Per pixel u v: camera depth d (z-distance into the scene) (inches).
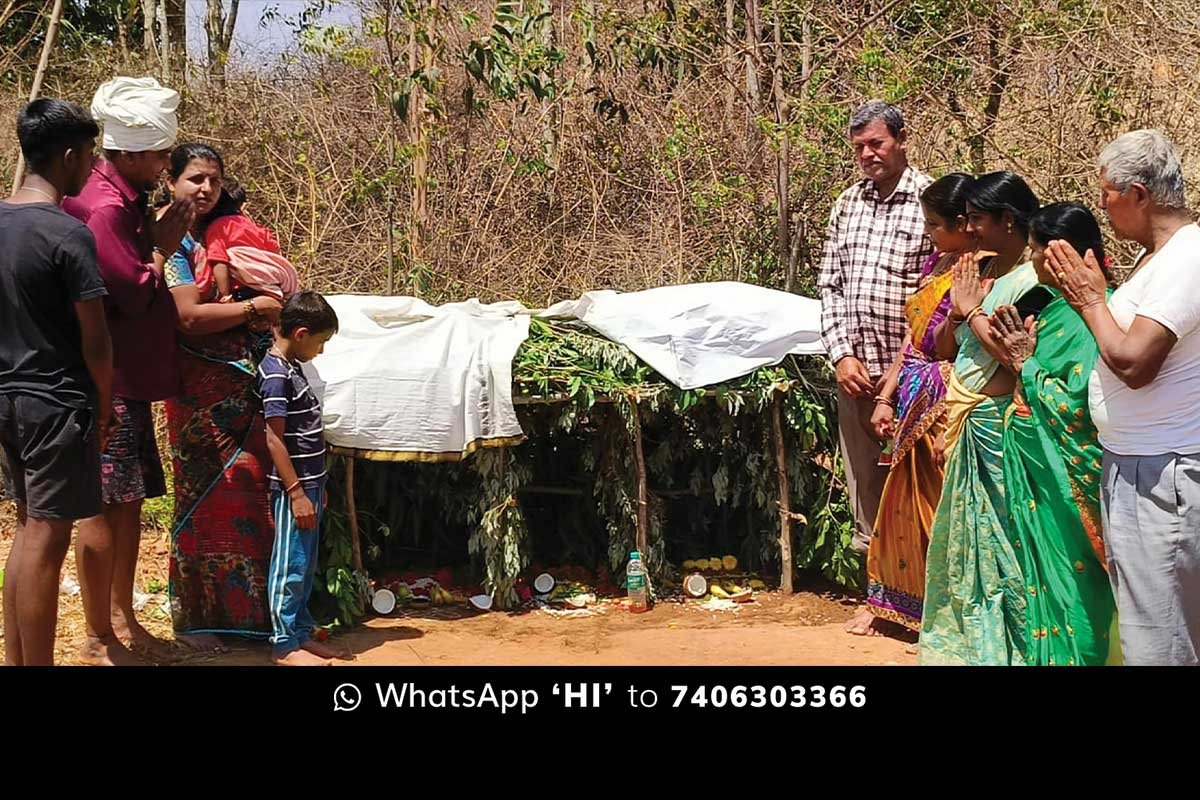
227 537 184.4
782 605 215.5
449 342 202.4
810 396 218.8
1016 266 168.1
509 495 207.8
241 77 362.3
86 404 153.2
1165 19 262.5
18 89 337.4
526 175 342.0
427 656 183.9
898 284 198.1
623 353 213.6
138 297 166.1
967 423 162.2
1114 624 154.5
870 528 208.1
